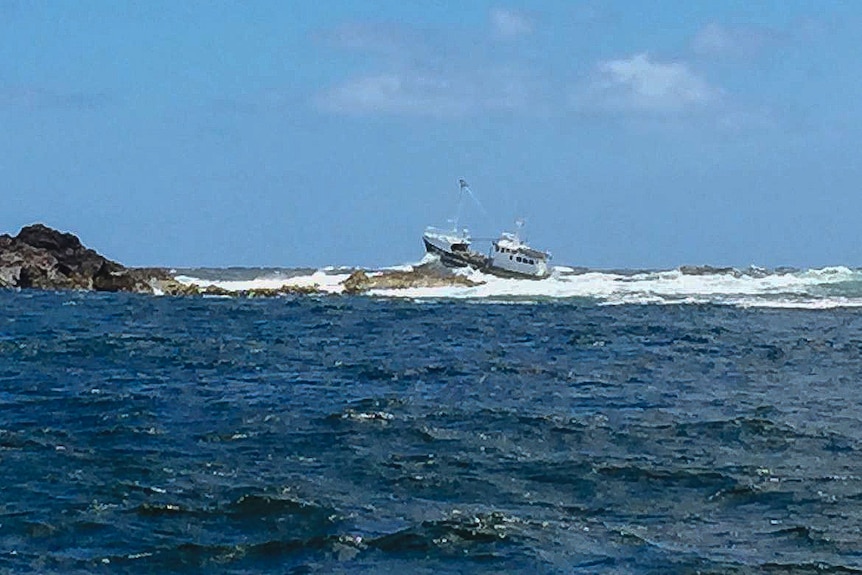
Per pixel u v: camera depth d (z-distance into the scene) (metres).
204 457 65.38
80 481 58.88
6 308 189.25
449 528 49.47
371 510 53.09
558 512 53.38
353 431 73.50
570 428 75.00
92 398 88.62
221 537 49.03
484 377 105.56
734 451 68.12
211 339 141.25
